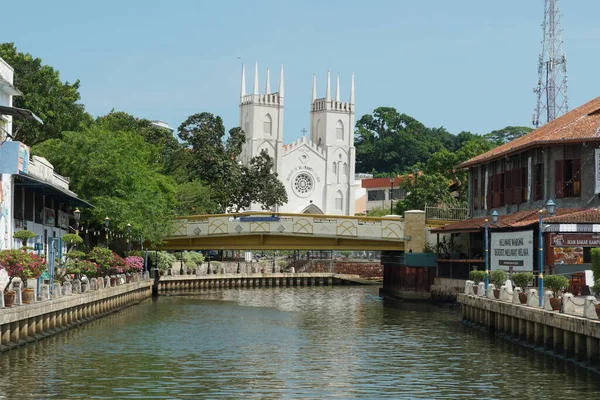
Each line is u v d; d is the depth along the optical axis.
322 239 71.06
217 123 115.94
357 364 33.25
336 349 37.78
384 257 79.12
